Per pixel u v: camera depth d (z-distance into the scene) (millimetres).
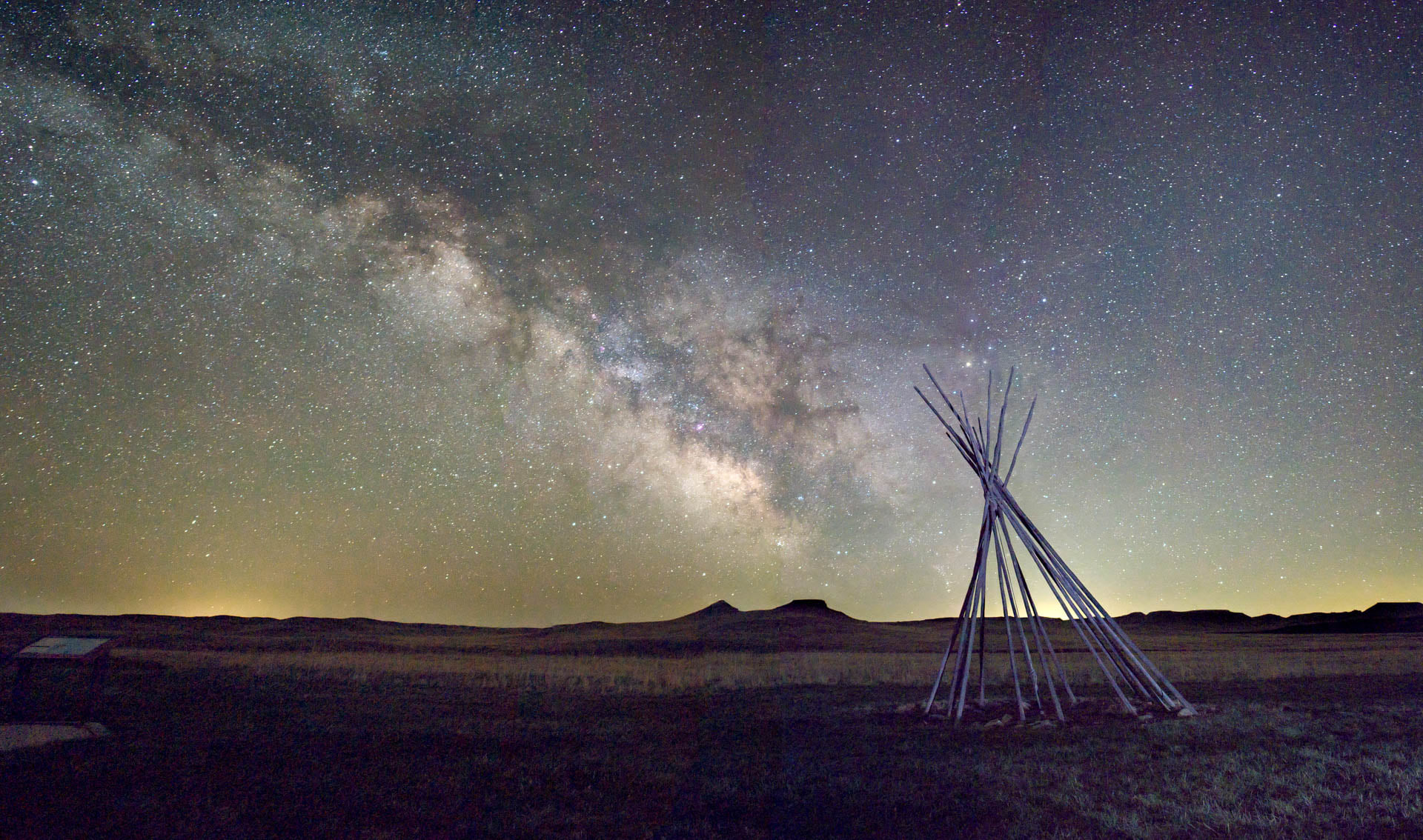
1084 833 5027
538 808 5984
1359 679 14523
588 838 5242
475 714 11141
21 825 5195
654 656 27875
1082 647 30391
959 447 11758
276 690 13430
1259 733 8188
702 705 12656
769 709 12008
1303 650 24891
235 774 6922
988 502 11133
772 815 5789
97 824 5297
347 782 6711
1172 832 4969
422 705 12070
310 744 8445
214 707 11164
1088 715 9953
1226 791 5855
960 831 5211
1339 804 5434
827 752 8156
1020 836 5008
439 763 7562
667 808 6008
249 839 5113
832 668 20000
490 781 6824
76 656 10547
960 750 7965
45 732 8516
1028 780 6504
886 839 5137
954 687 10383
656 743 8828
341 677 15836
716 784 6750
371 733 9250
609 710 11922
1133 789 6043
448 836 5262
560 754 8109
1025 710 10453
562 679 16734
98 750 7742
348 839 5156
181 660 17625
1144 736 8336
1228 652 24484
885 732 9422
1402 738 7660
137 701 11391
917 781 6645
